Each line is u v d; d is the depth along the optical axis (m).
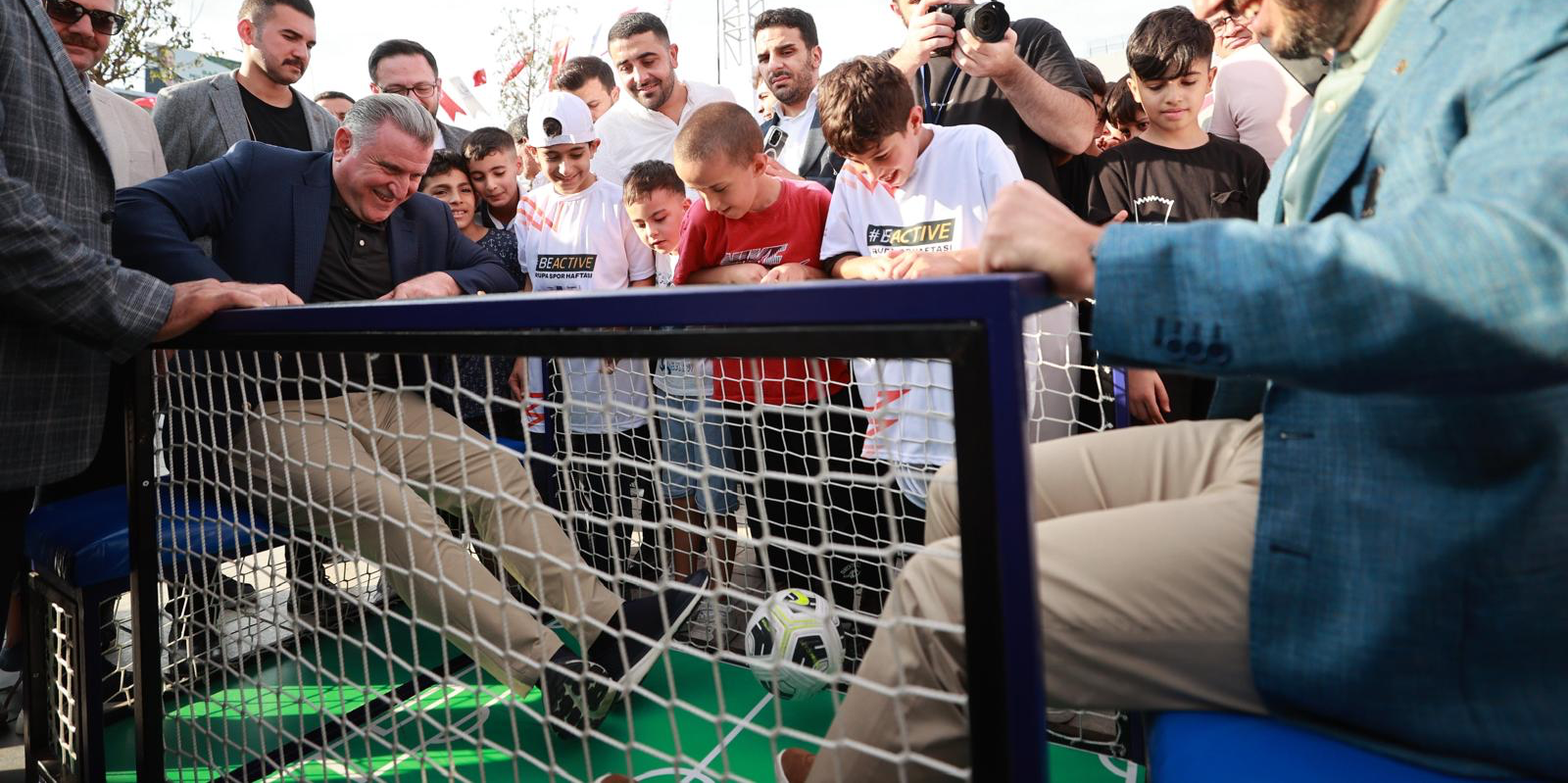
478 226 3.67
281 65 3.14
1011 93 2.38
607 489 2.76
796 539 2.61
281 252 2.29
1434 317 0.60
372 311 1.08
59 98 1.69
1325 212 0.88
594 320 0.85
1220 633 0.85
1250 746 0.79
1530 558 0.71
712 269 2.63
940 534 1.22
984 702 0.68
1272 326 0.65
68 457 1.75
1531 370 0.60
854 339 0.70
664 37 3.84
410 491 1.89
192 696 1.62
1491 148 0.66
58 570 1.75
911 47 2.44
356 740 1.97
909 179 2.25
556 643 1.91
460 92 10.83
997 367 0.64
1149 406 2.11
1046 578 0.89
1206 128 3.16
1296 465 0.82
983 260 0.80
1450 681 0.73
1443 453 0.74
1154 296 0.70
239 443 1.99
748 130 2.38
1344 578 0.78
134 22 6.93
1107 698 0.91
